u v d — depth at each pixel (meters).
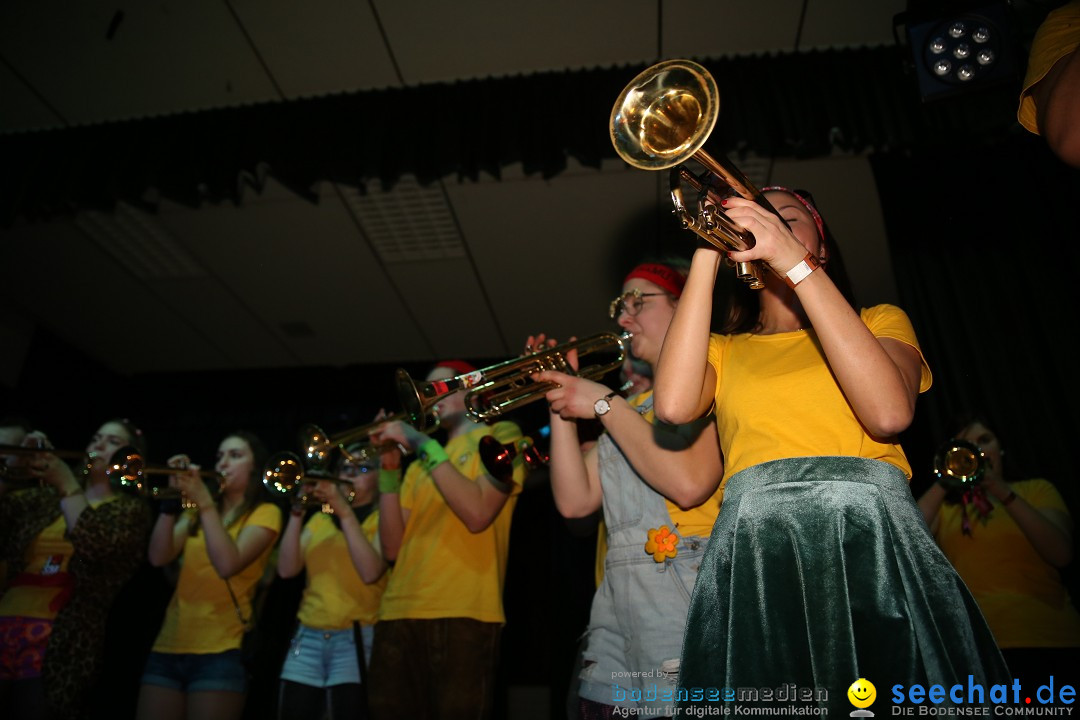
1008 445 3.68
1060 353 3.69
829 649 1.06
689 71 1.28
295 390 6.51
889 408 1.16
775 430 1.28
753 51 4.05
